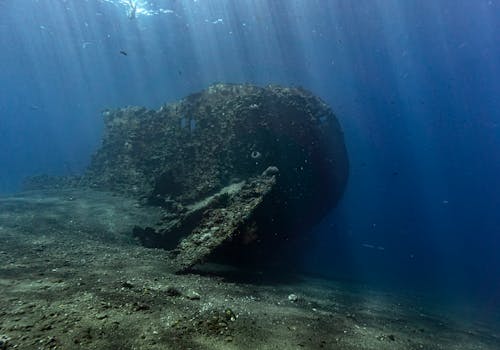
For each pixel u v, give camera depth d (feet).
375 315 25.09
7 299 15.11
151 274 21.77
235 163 35.24
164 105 46.52
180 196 35.96
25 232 28.43
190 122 42.09
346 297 30.25
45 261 22.03
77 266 21.68
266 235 30.19
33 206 36.27
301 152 38.42
